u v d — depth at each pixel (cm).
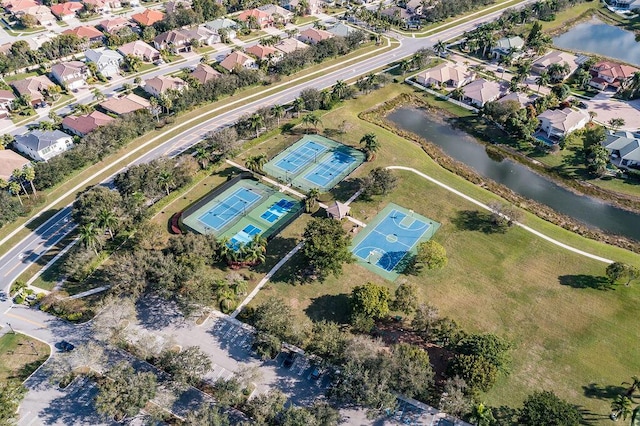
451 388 7744
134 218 11494
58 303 9788
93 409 8106
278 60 19475
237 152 14212
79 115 15475
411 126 16188
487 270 10662
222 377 8550
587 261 10838
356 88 17450
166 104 15700
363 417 8075
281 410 7675
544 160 14375
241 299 9962
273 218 12106
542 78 17188
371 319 9106
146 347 8512
